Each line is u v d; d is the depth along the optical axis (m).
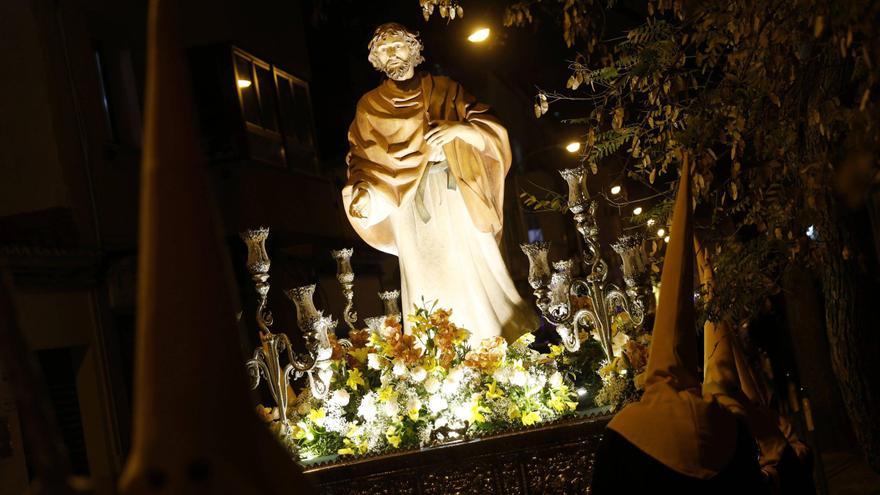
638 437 3.96
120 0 15.41
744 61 5.44
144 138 1.97
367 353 7.60
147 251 1.92
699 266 6.01
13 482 10.70
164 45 1.99
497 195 8.09
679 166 6.03
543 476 6.57
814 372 11.23
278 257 17.02
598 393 7.21
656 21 6.23
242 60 17.41
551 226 25.69
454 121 7.84
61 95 13.70
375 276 21.09
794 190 5.51
